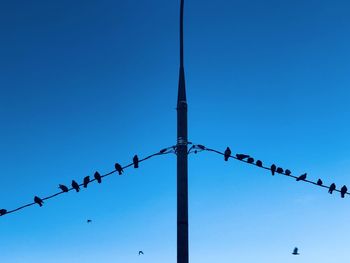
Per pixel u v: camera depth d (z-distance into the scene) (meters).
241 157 17.36
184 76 16.53
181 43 16.89
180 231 14.79
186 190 15.19
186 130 15.82
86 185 17.86
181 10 17.02
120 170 17.53
